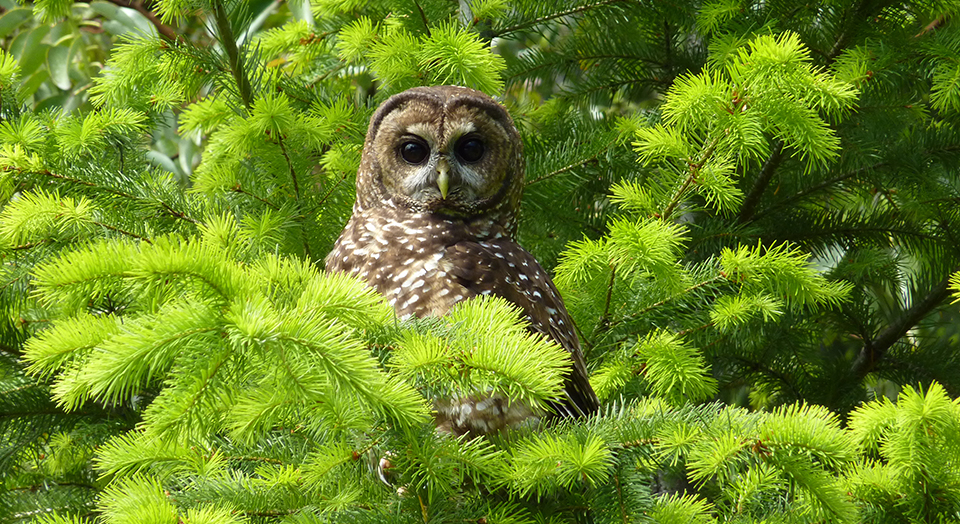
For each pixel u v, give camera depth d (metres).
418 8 9.80
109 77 9.06
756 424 5.71
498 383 5.04
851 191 10.94
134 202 8.19
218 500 5.66
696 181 7.60
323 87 10.93
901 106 9.87
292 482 5.78
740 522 5.97
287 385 4.51
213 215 7.80
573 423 6.42
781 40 6.97
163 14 8.27
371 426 5.27
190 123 9.35
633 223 7.50
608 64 11.60
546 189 9.96
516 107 11.69
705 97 7.00
